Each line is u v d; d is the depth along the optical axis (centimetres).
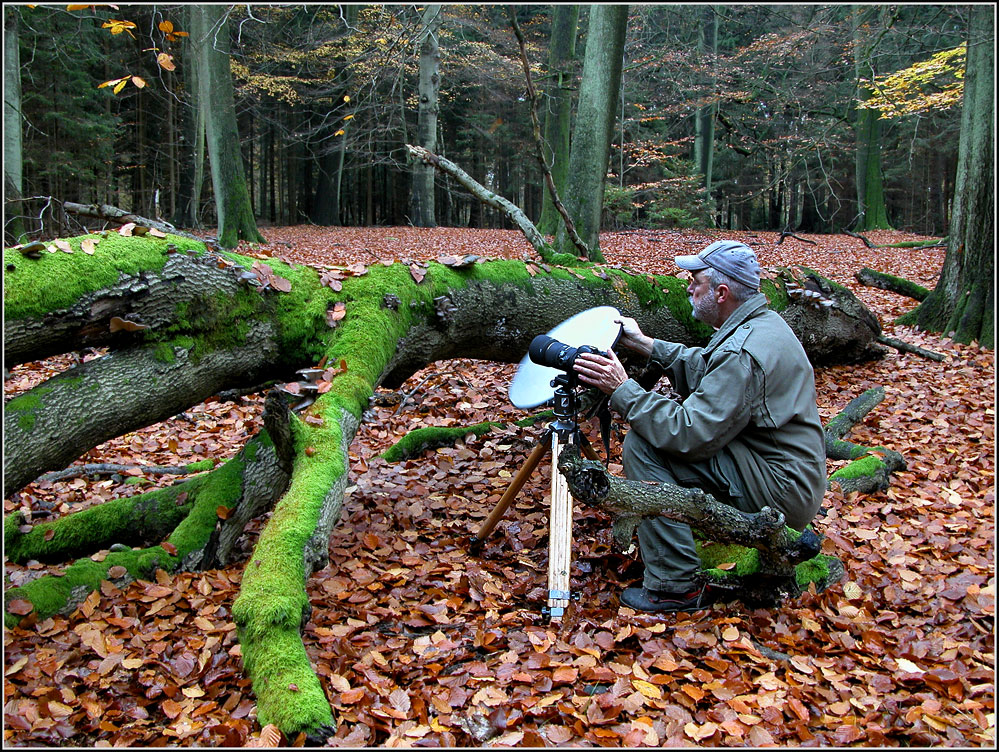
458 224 3909
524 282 417
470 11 2161
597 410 293
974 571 299
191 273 303
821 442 267
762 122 2070
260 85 2191
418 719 208
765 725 205
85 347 292
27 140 1680
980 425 482
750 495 261
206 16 1477
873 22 1477
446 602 276
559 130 1538
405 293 363
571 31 1519
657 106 2386
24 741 204
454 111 3300
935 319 762
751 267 275
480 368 656
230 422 537
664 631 253
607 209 2325
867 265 1384
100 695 230
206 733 202
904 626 264
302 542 232
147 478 429
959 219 741
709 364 264
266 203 3847
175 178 2355
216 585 295
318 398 300
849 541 328
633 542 318
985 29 695
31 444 268
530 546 334
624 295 454
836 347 612
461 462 430
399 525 353
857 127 2569
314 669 228
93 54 1722
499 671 228
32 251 269
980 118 715
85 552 331
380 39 879
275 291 332
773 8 2019
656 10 2292
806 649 246
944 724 204
